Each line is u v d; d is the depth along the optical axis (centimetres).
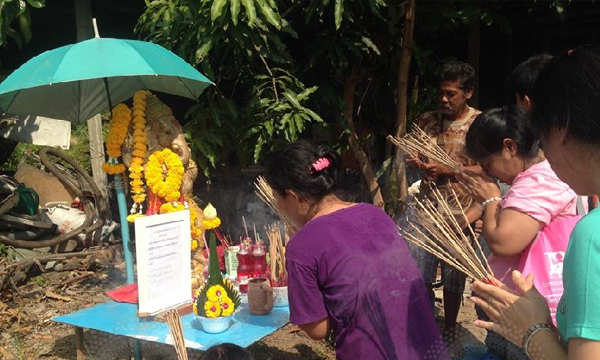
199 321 267
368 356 176
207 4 418
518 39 739
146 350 344
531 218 191
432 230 181
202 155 468
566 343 129
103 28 721
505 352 197
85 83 336
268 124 448
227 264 332
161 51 305
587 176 114
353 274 179
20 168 627
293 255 187
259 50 436
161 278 246
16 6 448
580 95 108
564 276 115
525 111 206
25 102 321
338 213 191
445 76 353
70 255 518
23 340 397
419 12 543
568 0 526
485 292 141
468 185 216
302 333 414
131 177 302
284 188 196
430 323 185
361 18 489
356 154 515
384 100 572
